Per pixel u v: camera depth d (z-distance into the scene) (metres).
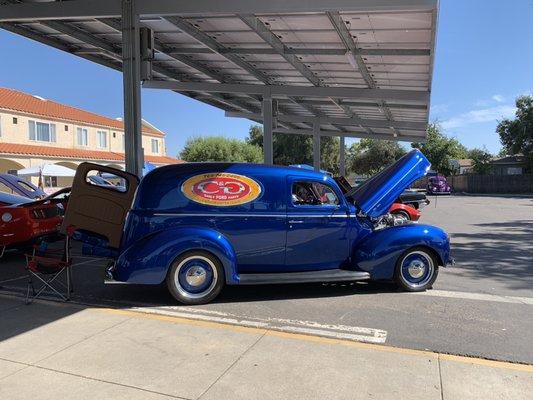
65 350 4.60
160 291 6.97
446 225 16.72
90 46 14.55
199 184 6.47
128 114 10.70
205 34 12.73
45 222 9.55
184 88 18.19
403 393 3.78
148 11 10.44
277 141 55.53
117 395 3.73
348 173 68.12
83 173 6.93
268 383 3.93
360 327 5.38
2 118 29.77
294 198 6.76
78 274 8.11
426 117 22.78
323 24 11.15
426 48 12.23
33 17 11.08
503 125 48.38
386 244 6.87
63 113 35.47
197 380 3.98
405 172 7.26
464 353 4.61
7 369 4.18
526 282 7.78
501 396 3.74
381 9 9.16
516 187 47.34
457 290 7.18
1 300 6.41
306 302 6.44
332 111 24.05
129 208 7.06
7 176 14.62
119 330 5.18
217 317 5.73
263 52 13.62
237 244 6.49
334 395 3.74
